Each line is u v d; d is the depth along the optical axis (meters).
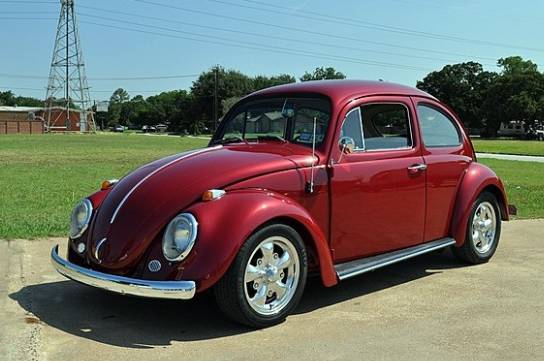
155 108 142.00
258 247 4.09
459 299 4.95
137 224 4.10
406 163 5.27
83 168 18.19
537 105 89.12
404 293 5.12
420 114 5.60
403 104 5.42
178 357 3.67
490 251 6.27
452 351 3.82
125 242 4.06
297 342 3.95
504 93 93.31
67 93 87.62
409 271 5.88
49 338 3.96
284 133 5.09
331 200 4.68
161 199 4.16
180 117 115.75
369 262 4.90
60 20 86.62
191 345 3.87
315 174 4.58
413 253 5.25
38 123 84.50
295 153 4.66
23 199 10.45
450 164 5.77
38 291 5.01
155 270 3.91
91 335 4.03
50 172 16.52
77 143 41.66
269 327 4.22
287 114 5.09
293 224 4.33
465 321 4.39
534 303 4.84
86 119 89.31
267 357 3.69
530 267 6.05
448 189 5.75
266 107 5.31
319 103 4.94
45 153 27.64
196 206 4.02
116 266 4.04
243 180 4.26
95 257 4.16
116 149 32.69
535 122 91.12
